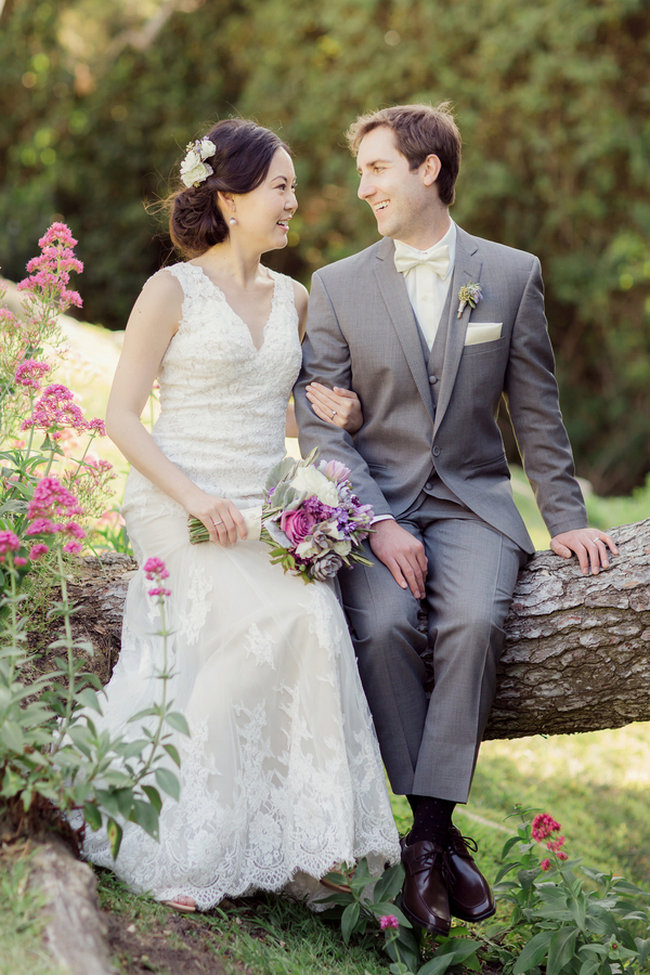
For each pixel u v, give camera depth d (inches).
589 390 546.3
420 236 120.6
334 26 508.7
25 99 538.6
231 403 113.3
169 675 86.9
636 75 486.0
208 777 99.3
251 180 112.3
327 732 101.7
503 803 162.9
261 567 108.0
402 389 120.7
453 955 102.0
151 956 85.4
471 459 122.3
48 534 99.2
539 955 102.3
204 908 96.0
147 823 82.4
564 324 535.5
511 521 120.6
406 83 503.2
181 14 541.0
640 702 116.1
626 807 172.1
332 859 98.7
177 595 109.0
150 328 111.4
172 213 117.7
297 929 101.5
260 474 114.5
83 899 80.2
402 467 122.5
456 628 109.5
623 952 100.6
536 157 494.3
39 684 85.0
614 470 538.6
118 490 177.5
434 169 117.6
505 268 121.2
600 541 119.0
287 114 524.4
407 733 111.0
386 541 115.3
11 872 79.9
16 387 120.2
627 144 480.4
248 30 536.7
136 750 83.2
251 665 102.6
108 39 543.5
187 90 544.7
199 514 106.0
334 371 122.9
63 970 72.2
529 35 477.1
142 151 544.4
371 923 106.7
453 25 490.6
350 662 105.7
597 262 504.4
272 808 103.1
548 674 116.0
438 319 120.7
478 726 108.9
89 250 543.5
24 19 530.0
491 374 120.3
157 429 115.1
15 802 84.7
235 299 115.6
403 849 108.6
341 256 515.2
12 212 528.7
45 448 118.6
